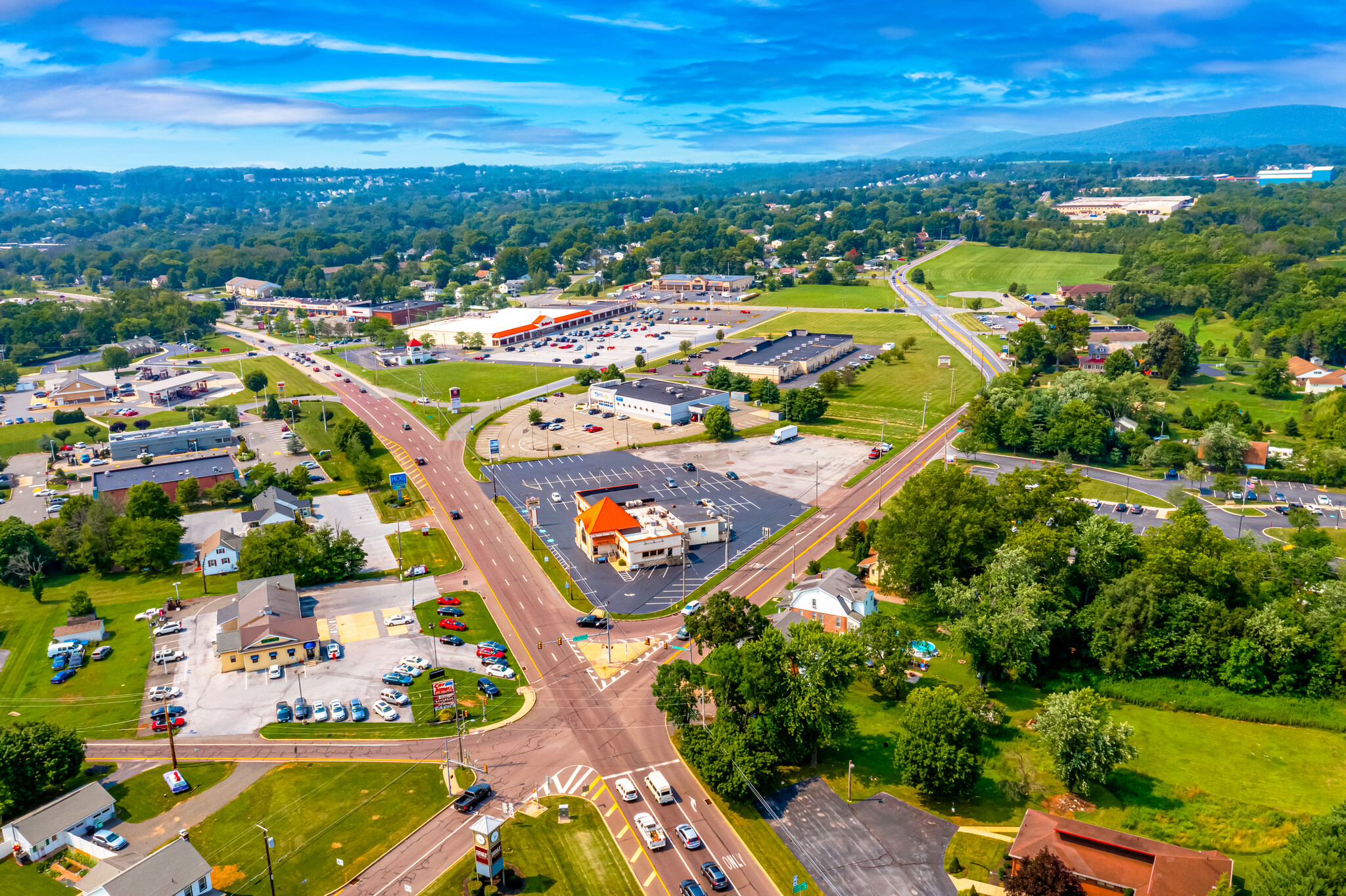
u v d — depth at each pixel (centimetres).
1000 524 15912
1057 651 14162
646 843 10056
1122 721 12494
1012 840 10050
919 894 9238
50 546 18175
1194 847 9881
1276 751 11731
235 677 13825
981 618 13138
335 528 19888
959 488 16475
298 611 15338
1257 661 12812
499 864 9344
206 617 15912
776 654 11375
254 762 11638
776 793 10944
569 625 15338
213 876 9544
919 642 14350
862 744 11950
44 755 10844
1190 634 13300
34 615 16112
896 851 9881
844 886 9362
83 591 17212
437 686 12838
